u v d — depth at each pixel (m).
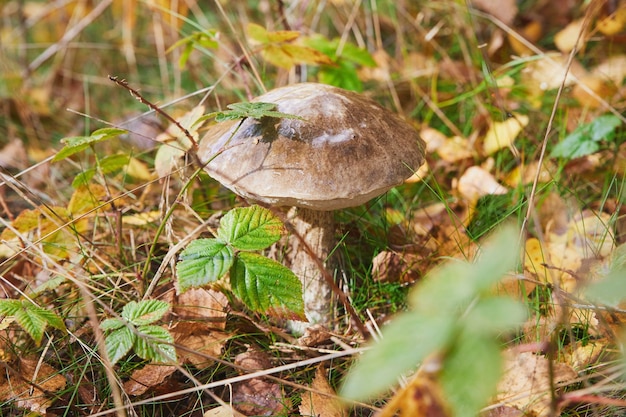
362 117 0.45
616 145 0.57
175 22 0.69
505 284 0.48
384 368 0.32
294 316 0.43
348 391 0.32
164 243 0.53
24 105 0.70
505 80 0.63
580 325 0.45
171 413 0.44
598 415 0.42
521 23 0.71
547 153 0.59
